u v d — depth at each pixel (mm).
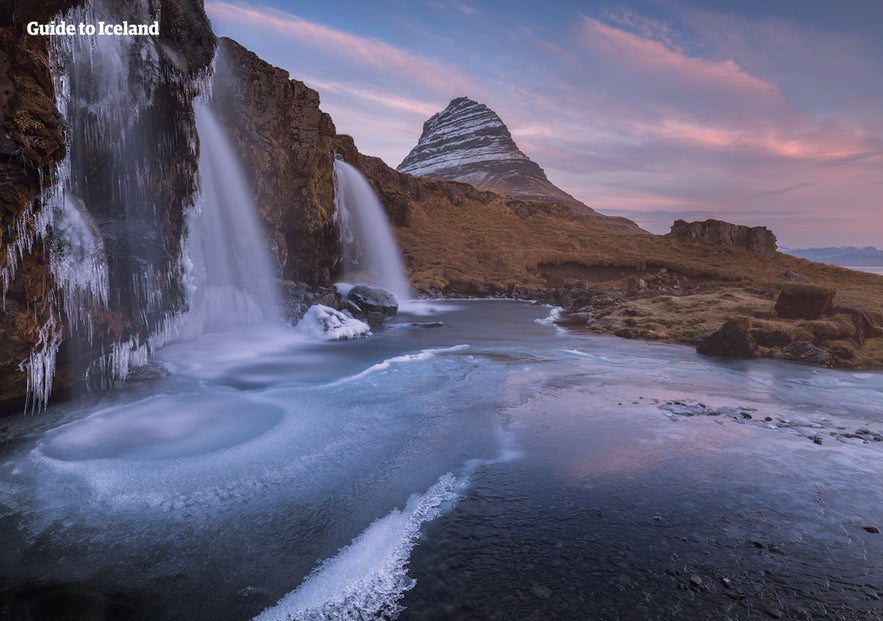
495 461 6484
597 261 44281
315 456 6566
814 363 13297
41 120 7188
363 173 38750
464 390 9992
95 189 8914
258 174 19344
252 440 7062
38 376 7789
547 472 6141
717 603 3748
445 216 53438
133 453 6492
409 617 3578
